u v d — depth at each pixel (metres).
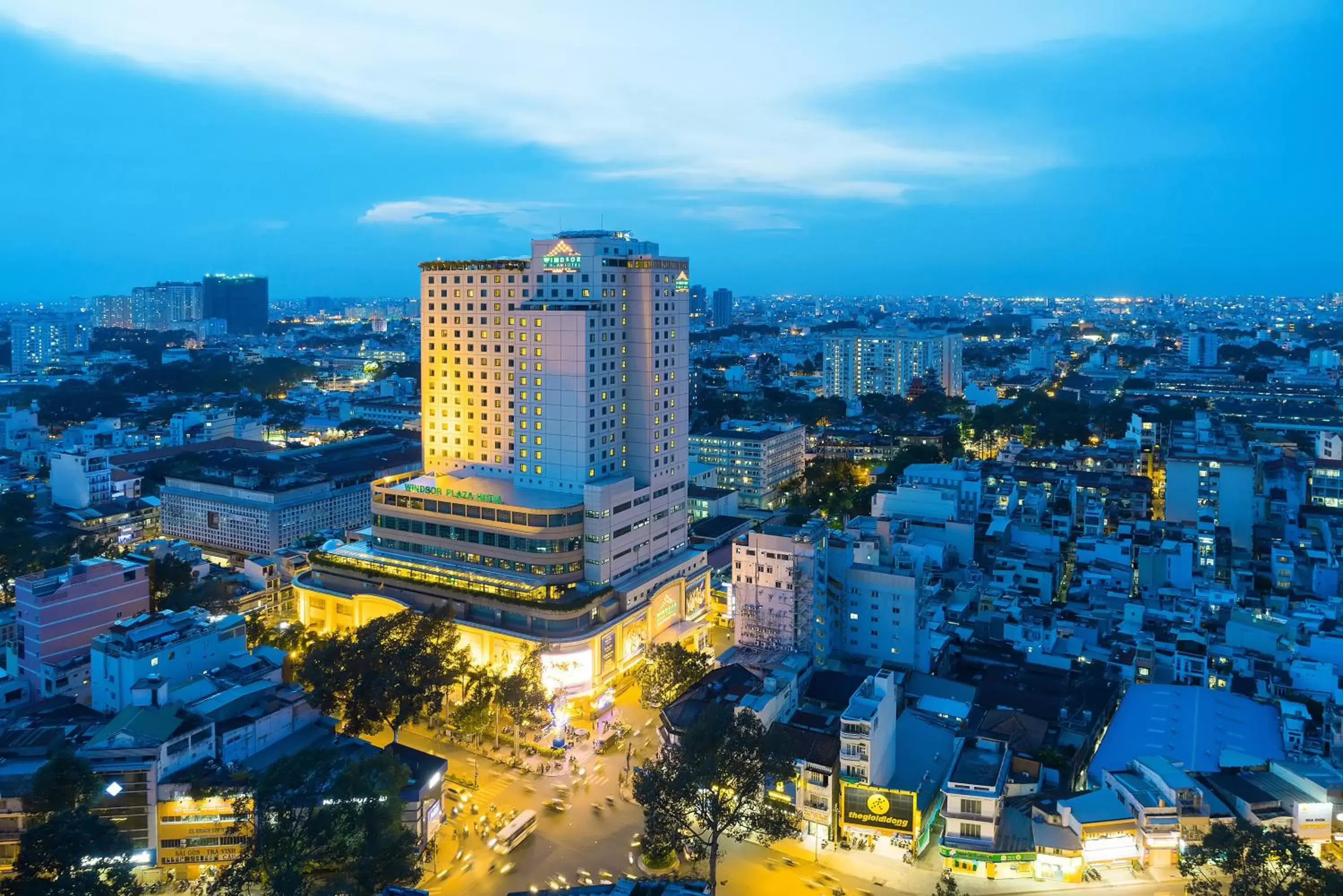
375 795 140.88
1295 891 123.56
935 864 152.75
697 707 175.88
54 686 192.25
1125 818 148.12
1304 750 173.62
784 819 147.88
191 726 156.88
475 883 148.00
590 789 177.00
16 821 141.62
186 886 148.25
